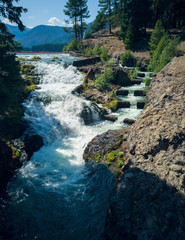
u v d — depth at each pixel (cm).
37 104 1588
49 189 863
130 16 4219
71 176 947
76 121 1512
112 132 1211
